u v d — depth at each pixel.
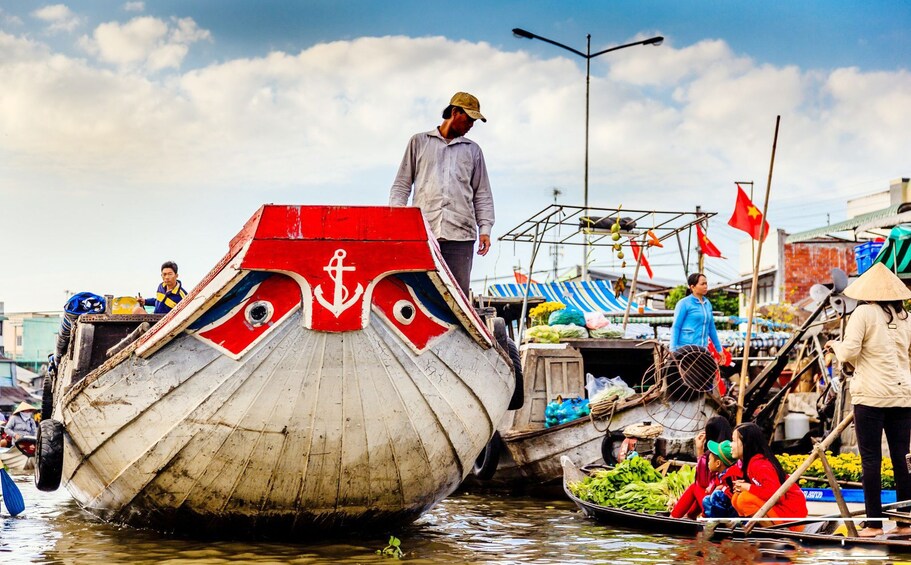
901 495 7.32
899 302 7.31
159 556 6.84
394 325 6.70
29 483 12.69
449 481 7.70
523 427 11.68
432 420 7.03
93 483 7.42
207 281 6.54
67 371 8.00
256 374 6.51
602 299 20.97
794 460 10.02
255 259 6.27
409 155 8.41
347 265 6.38
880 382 7.14
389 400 6.74
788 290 30.67
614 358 13.32
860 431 7.21
